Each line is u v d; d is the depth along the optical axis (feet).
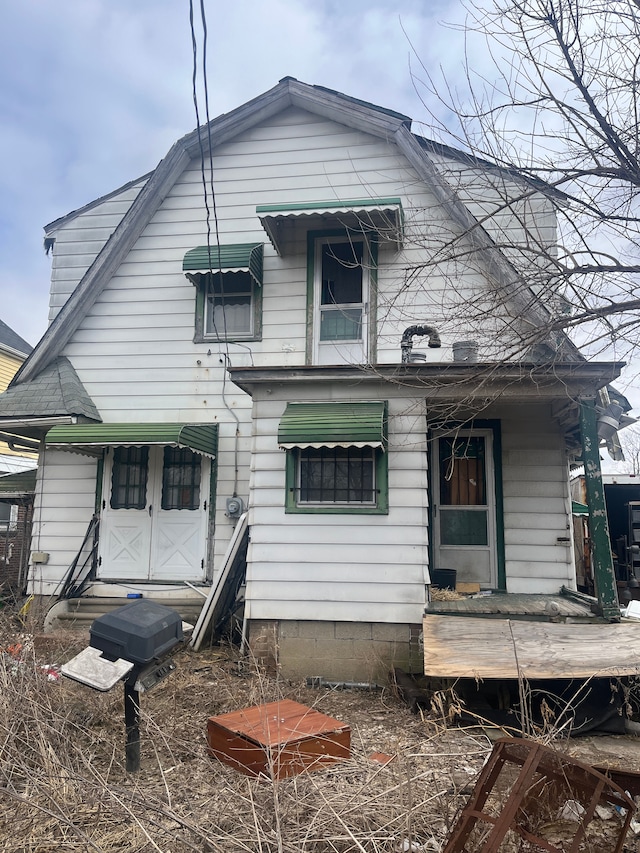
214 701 20.20
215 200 33.99
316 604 24.21
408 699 20.77
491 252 27.58
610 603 21.39
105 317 34.22
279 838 9.62
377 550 24.17
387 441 24.62
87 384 33.73
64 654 22.16
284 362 32.14
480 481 28.78
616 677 19.13
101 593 31.91
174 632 15.39
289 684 23.13
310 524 24.73
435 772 12.59
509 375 21.57
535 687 20.39
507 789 11.13
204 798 12.84
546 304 19.17
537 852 10.33
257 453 25.59
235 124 33.78
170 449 32.96
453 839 9.74
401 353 29.78
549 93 16.84
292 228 32.99
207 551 31.78
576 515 41.60
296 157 33.55
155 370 33.42
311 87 32.71
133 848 10.98
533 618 22.11
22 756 13.64
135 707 14.64
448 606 23.59
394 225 30.07
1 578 44.37
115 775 14.38
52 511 33.24
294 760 12.67
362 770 12.26
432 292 29.99
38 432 33.96
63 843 11.17
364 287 31.71
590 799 10.18
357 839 9.99
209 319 33.45
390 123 31.91
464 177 29.71
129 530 32.50
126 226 33.78
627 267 16.25
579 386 23.08
